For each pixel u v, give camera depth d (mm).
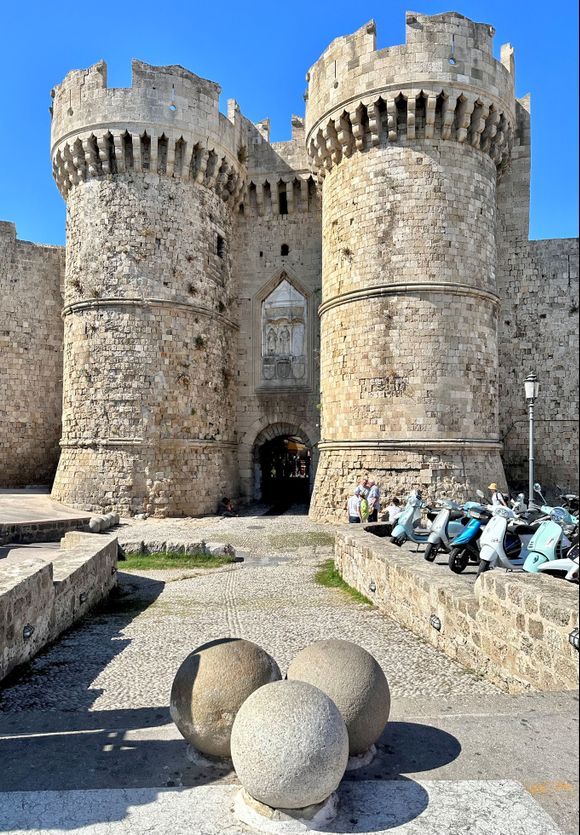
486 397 24094
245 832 3652
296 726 3674
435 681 7121
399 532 14062
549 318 29266
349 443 24078
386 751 4574
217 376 29672
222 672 4543
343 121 24781
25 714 6160
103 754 4699
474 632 7465
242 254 33125
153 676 7637
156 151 27188
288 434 32812
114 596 13000
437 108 23781
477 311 24016
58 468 28203
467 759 4430
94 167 27578
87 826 3717
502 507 11062
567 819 3705
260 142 32625
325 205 27000
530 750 4547
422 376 23141
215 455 29219
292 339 32438
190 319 28062
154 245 27219
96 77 27219
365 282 24156
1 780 4281
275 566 16672
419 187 23672
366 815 3783
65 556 11711
